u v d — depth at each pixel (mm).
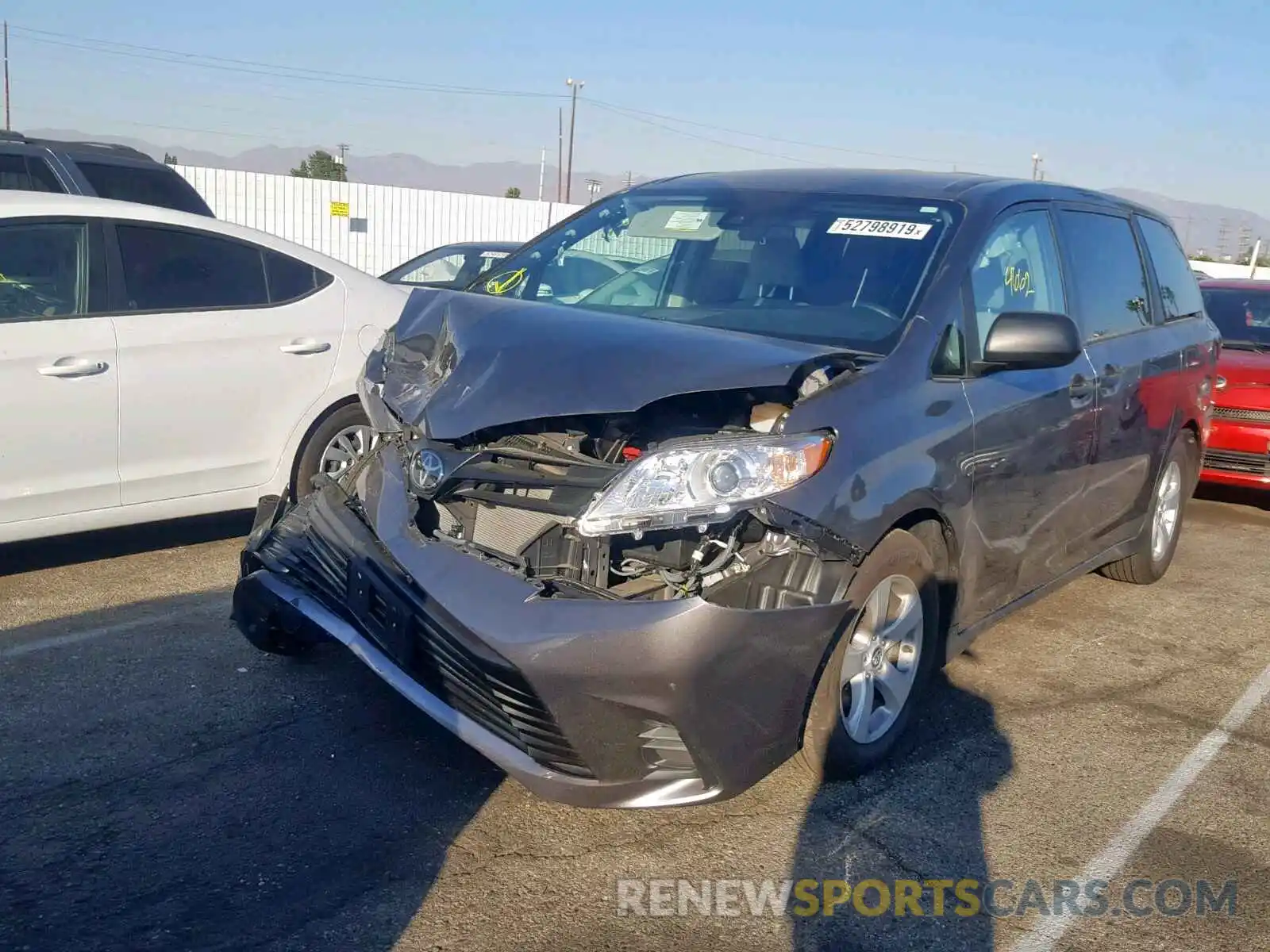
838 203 4664
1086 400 4914
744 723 3271
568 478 3338
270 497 4758
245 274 5879
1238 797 4086
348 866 3297
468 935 3023
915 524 3885
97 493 5387
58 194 5504
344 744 4000
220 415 5707
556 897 3213
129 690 4348
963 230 4371
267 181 24891
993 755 4273
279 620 4168
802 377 3461
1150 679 5164
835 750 3715
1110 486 5441
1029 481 4512
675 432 3434
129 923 2980
